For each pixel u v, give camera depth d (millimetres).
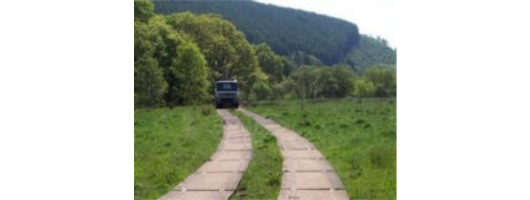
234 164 12438
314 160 12883
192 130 21812
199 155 13961
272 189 9516
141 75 44344
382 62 145500
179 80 54375
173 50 54969
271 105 51906
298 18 152250
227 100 46688
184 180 10523
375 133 18406
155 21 54719
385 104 43562
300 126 23094
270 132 20891
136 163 12500
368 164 11773
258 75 77188
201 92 56031
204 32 72312
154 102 45156
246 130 22109
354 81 77438
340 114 31828
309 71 78750
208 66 72688
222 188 9688
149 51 48312
